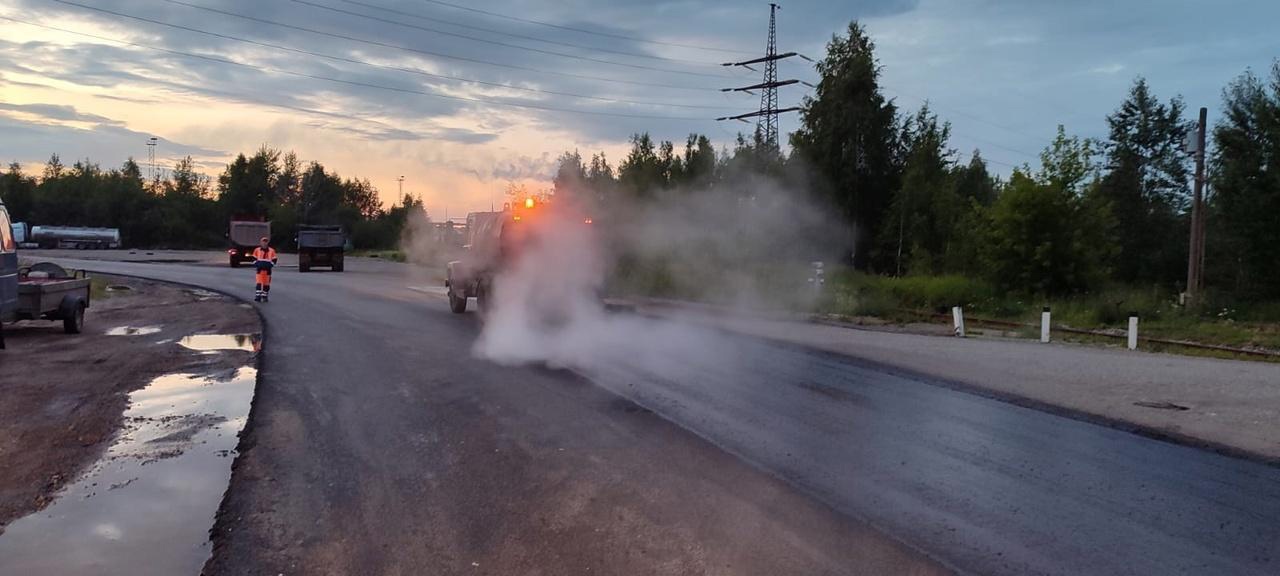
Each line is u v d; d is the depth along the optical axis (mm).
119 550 5172
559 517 5727
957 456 7473
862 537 5387
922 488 6477
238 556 5059
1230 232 34250
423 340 15219
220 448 7699
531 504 6008
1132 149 47844
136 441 7949
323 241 45625
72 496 6270
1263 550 5238
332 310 21484
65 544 5281
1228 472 7039
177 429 8438
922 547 5223
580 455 7348
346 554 5086
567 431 8234
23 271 17641
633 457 7285
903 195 36688
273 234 97312
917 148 38125
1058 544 5301
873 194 39375
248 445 7688
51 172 112375
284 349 14000
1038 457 7480
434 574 4781
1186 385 11562
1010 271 30750
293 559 5012
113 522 5691
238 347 14680
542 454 7375
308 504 6031
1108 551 5191
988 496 6293
